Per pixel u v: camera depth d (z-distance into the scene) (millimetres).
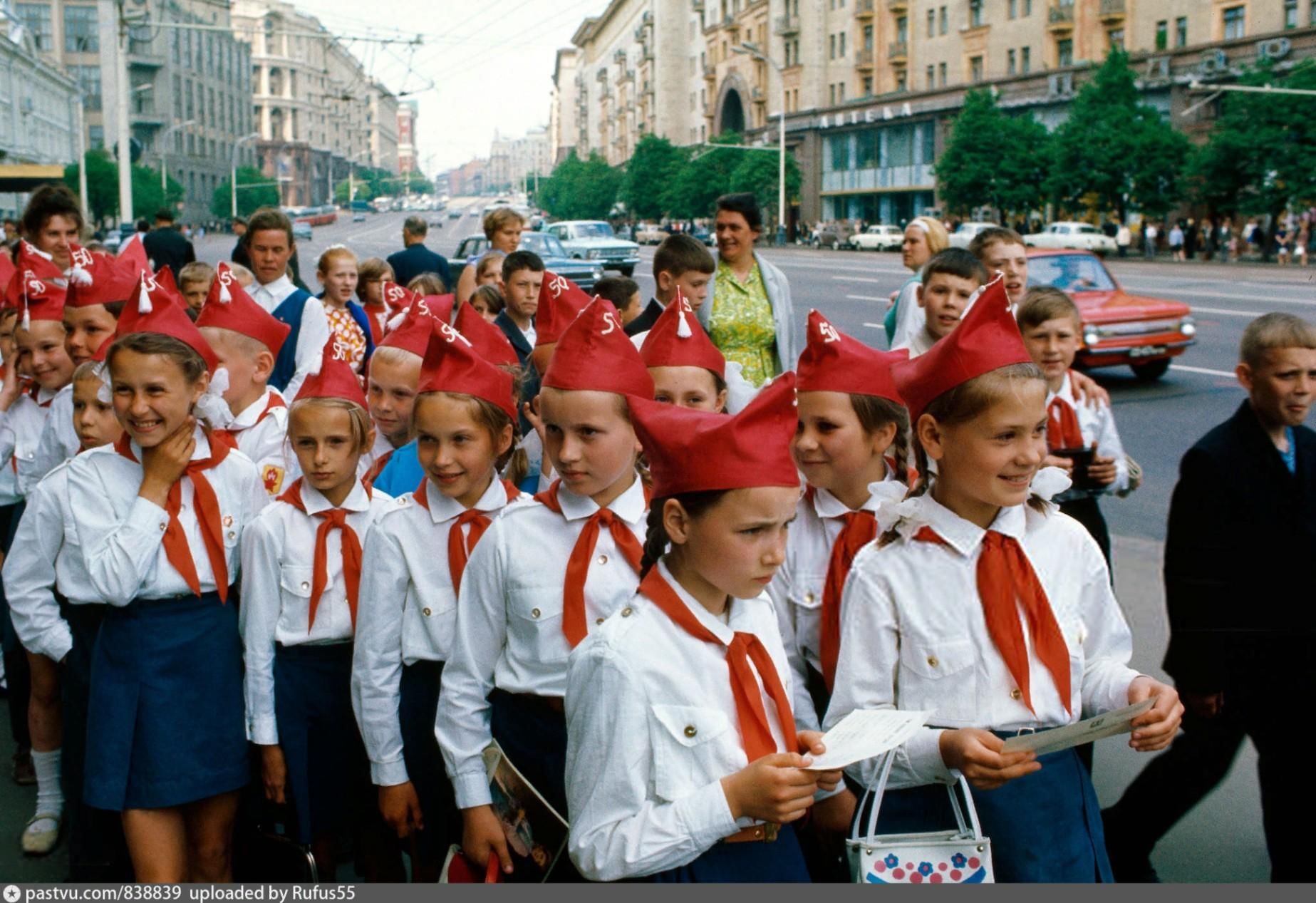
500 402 3104
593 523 2756
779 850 2281
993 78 52500
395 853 3547
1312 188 34438
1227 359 14047
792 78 68625
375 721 3111
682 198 66688
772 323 5930
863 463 3062
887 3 59812
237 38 121500
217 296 4238
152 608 3242
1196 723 3332
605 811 2139
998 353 2395
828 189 66250
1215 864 3607
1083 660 2541
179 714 3215
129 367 3150
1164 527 7223
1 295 6258
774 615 2379
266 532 3316
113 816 3391
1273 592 3176
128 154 28750
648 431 2195
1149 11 45625
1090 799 2539
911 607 2488
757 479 2072
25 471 4859
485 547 2824
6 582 3381
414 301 4367
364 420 3352
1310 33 39375
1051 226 43125
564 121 193125
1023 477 2428
